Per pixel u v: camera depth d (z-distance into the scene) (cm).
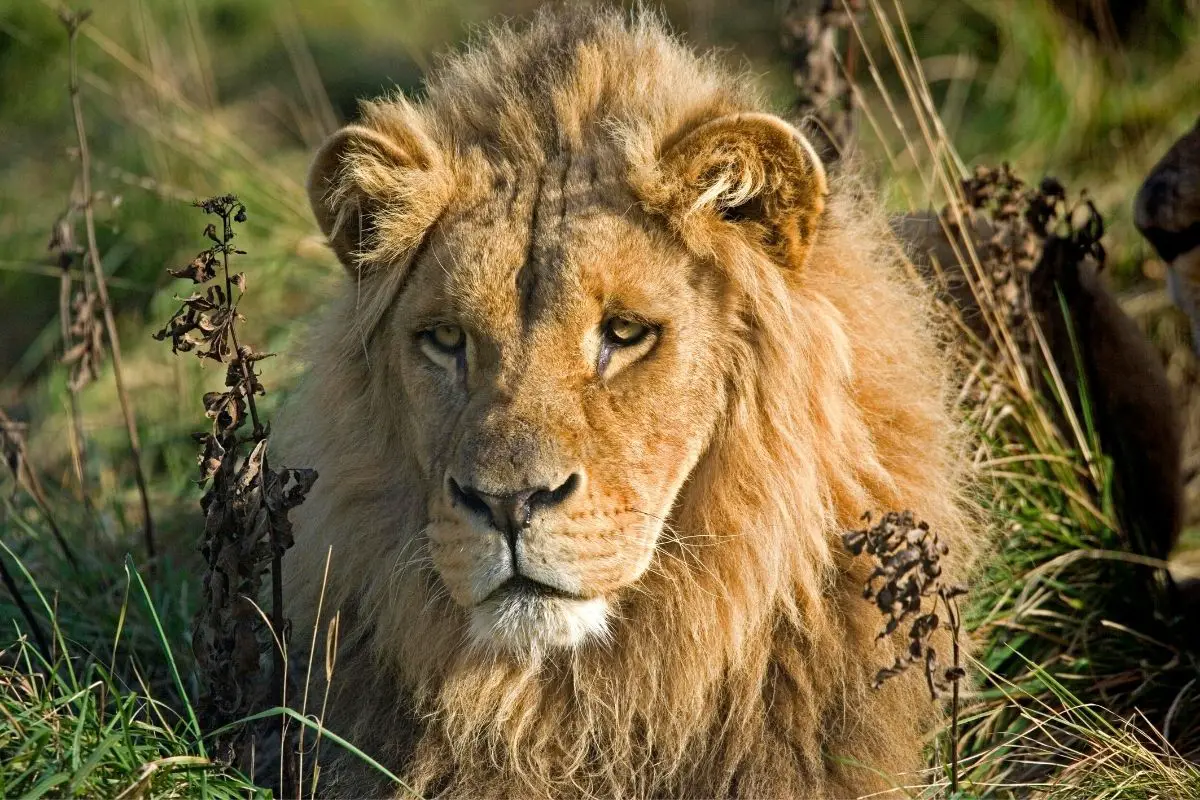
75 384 1002
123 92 1627
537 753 726
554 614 662
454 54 835
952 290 984
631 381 685
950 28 1744
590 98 729
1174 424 1041
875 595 705
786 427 706
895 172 1140
